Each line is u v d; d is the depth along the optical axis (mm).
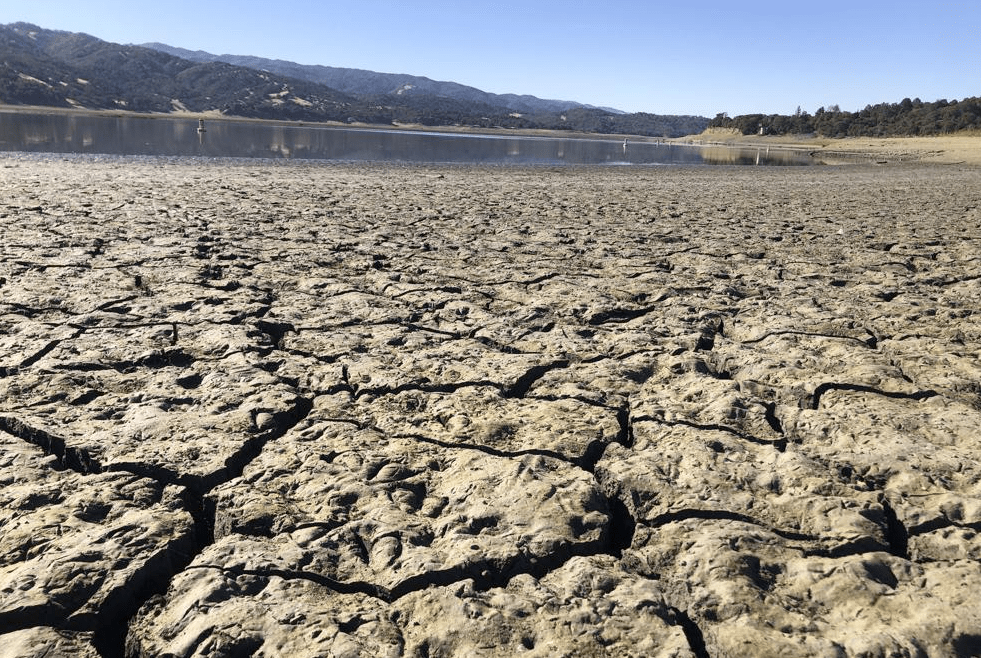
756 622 2045
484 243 8461
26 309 4945
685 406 3637
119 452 2949
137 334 4508
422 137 80250
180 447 3012
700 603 2152
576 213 11828
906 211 13219
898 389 3883
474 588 2199
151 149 29359
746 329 5082
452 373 4070
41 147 26391
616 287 6371
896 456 3031
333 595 2162
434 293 5926
